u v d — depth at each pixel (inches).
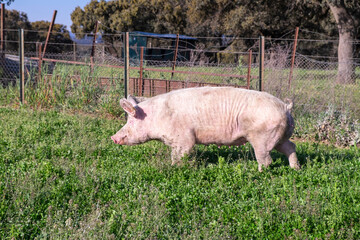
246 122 247.6
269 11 1348.4
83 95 471.5
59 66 505.0
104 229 164.1
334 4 960.3
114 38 1894.7
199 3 1395.2
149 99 271.9
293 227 174.1
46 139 324.5
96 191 211.6
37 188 206.4
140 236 163.2
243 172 242.8
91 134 339.9
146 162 271.1
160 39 1604.3
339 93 467.8
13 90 527.8
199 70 594.9
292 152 259.0
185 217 186.5
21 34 481.4
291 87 459.5
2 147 291.7
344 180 235.8
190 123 254.8
